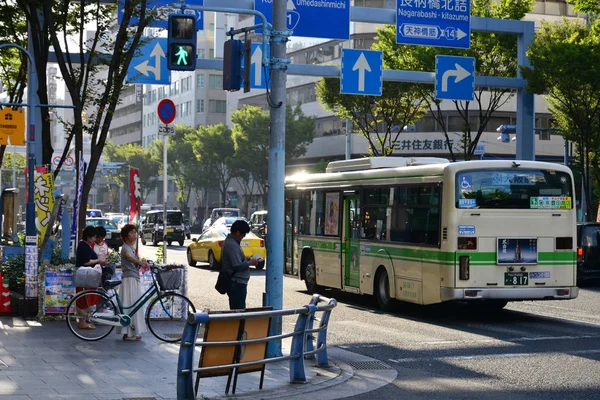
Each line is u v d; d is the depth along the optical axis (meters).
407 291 17.38
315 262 21.70
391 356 12.41
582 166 34.78
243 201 90.69
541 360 12.02
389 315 17.75
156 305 13.48
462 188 16.19
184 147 87.81
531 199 16.53
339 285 20.39
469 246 16.16
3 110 20.39
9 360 11.08
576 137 34.00
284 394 9.30
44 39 19.39
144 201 111.88
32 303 15.63
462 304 20.19
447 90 24.94
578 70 29.64
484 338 14.30
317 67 24.05
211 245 31.64
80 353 11.80
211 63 23.73
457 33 23.36
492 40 33.75
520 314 18.02
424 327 15.77
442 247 16.20
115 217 56.44
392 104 40.41
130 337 13.17
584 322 16.58
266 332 9.48
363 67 23.98
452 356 12.41
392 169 18.19
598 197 46.81
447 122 67.25
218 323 8.80
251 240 31.72
